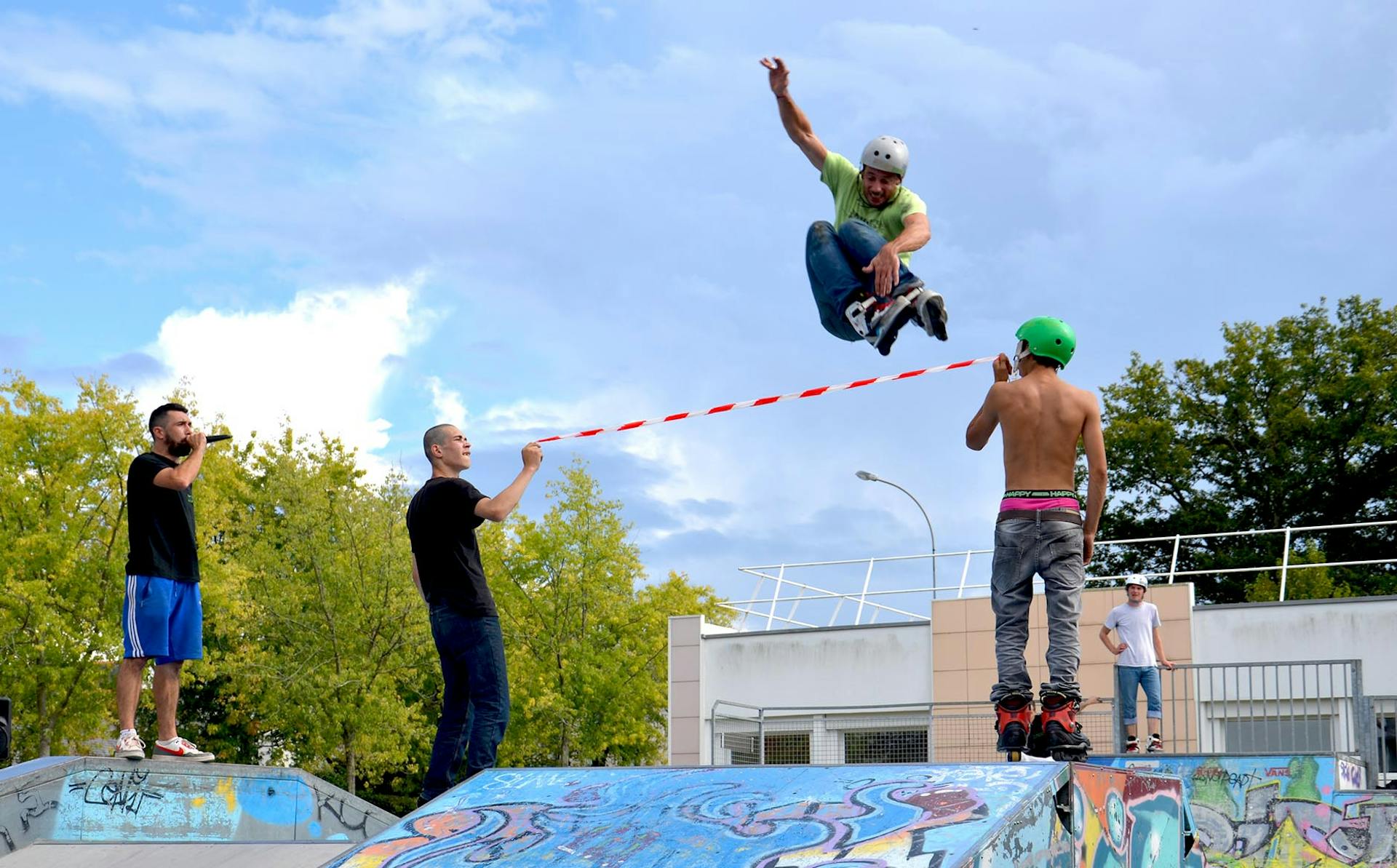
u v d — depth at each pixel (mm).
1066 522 6434
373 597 30047
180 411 7926
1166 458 44094
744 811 4617
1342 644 19719
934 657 22609
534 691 30172
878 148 6887
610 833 4613
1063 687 6230
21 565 24391
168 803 7836
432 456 7473
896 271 6551
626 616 31109
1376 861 11062
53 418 25328
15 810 6961
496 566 31219
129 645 7664
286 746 32094
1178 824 6000
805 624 24750
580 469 31578
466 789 5320
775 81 7348
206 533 27812
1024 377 6742
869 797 4586
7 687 24609
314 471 33000
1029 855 4383
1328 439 42906
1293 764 11562
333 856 6301
